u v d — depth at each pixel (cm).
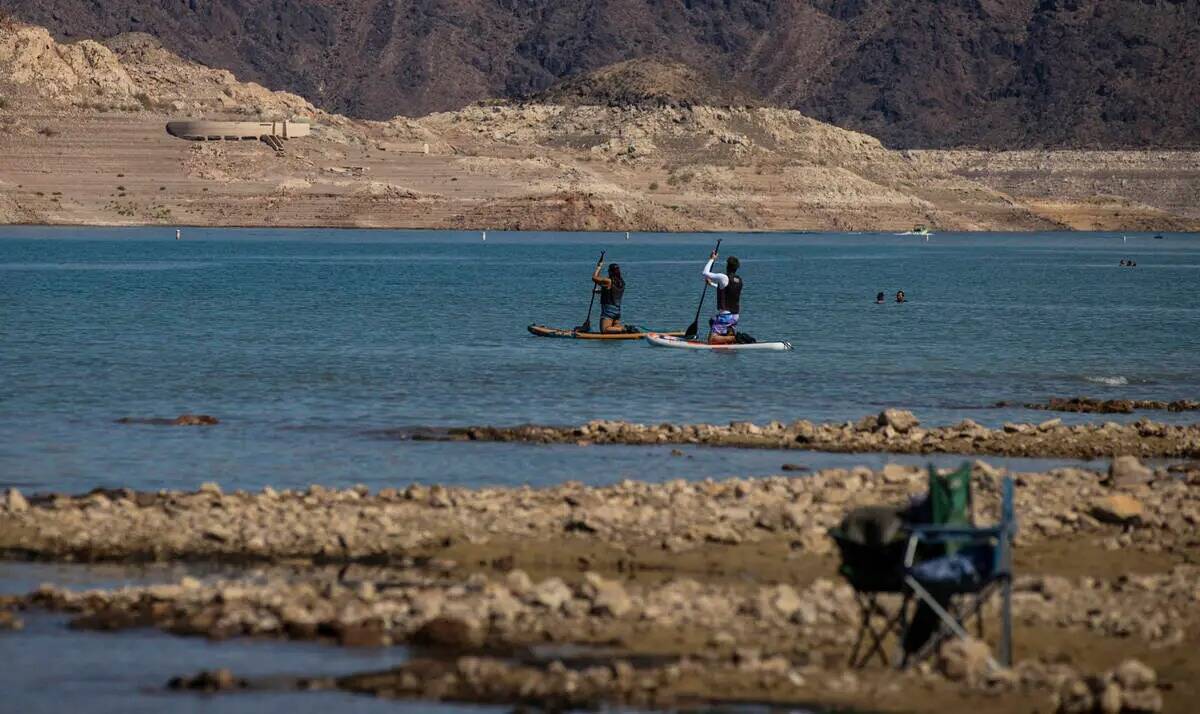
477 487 11150
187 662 6694
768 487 10531
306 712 6100
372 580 8038
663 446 13125
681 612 7388
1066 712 6075
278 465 12056
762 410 15800
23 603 7525
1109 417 15588
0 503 9738
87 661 6700
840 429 13762
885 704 6156
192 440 13300
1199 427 14188
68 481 11275
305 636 7056
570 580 8075
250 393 16612
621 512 9494
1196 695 6316
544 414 15288
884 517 6562
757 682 6394
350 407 15588
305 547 8788
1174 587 7888
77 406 15388
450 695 6284
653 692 6278
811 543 8856
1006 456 12800
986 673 6419
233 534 8988
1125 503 9625
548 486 11200
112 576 8150
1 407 15250
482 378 18200
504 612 7300
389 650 6856
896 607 7431
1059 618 7344
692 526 9200
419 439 13450
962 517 6588
